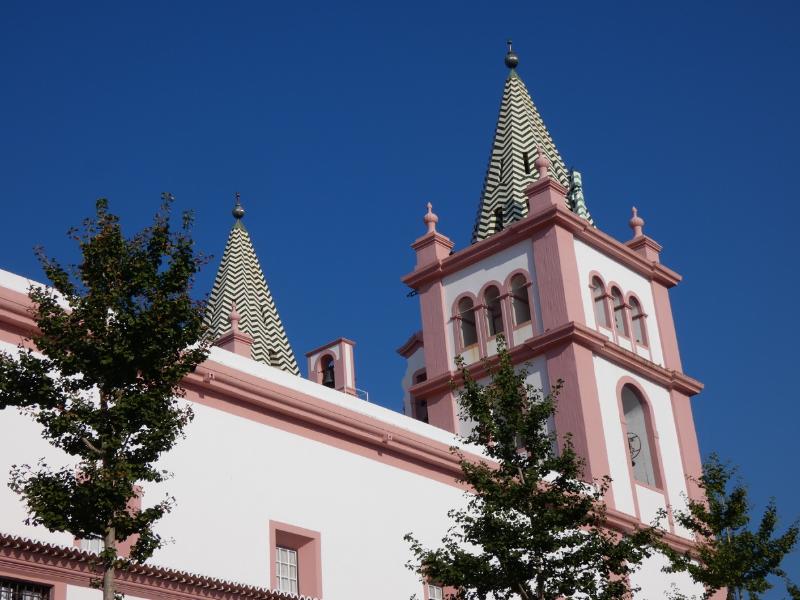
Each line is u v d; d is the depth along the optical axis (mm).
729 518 31172
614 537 25672
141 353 18938
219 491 27281
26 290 25531
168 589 24203
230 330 46375
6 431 23531
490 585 24234
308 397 30188
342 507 29969
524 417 25562
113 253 19594
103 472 18031
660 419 43000
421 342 48531
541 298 41469
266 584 27406
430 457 32656
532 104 47656
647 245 46031
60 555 22234
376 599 29734
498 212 44906
